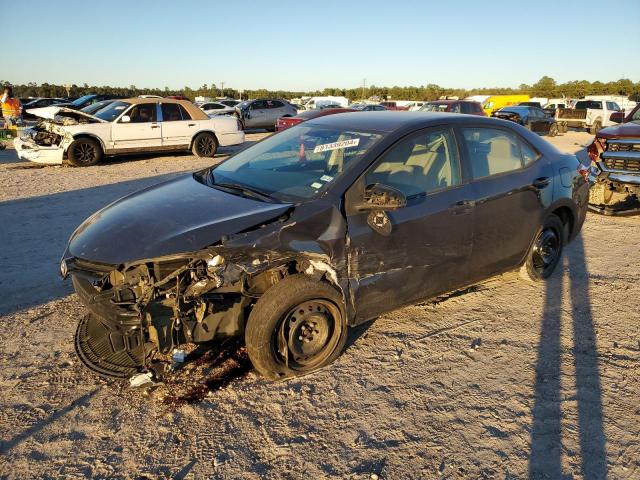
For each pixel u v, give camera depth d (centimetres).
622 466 257
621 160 746
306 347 327
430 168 373
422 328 396
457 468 256
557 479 249
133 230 312
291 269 330
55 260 523
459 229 381
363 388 320
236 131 1408
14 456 259
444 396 313
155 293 292
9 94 1717
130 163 1251
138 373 297
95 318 349
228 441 273
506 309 430
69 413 292
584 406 304
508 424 288
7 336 371
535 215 442
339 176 338
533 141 460
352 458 262
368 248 333
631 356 359
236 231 300
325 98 3872
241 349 361
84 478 247
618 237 648
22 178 1004
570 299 450
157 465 256
